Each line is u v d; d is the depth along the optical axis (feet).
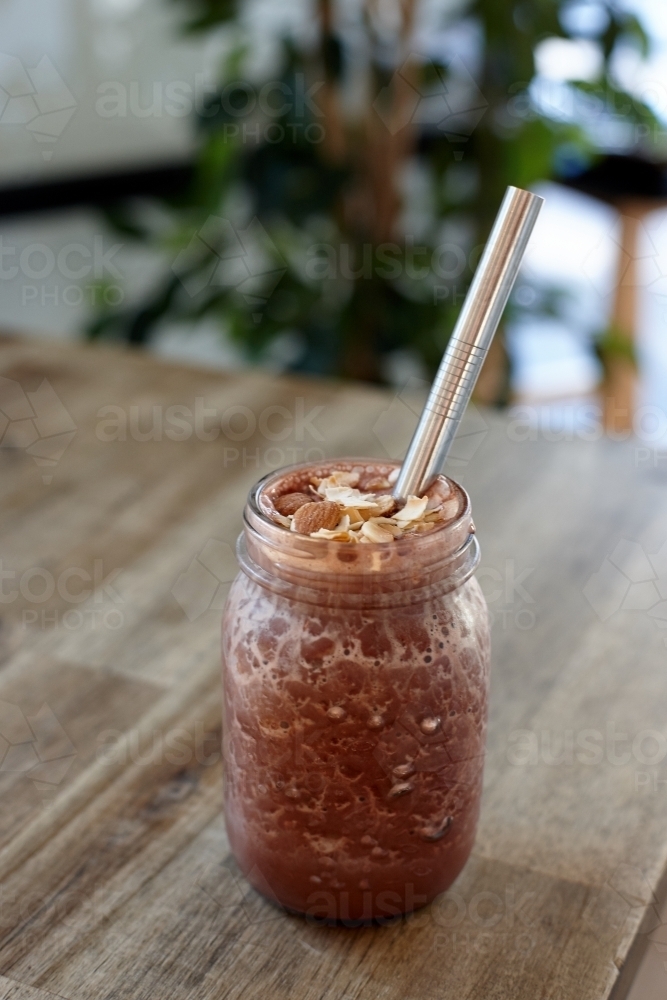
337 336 4.74
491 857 1.88
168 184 6.23
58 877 1.84
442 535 1.65
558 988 1.70
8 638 2.27
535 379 7.00
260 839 1.74
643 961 1.91
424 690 1.66
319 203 4.61
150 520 2.60
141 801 1.96
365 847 1.71
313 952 1.74
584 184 5.55
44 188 5.73
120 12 5.77
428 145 5.75
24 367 3.39
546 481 2.73
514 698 2.15
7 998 1.69
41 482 2.74
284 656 1.66
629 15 4.64
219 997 1.69
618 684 2.17
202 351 6.70
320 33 4.66
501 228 1.66
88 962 1.73
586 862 1.87
